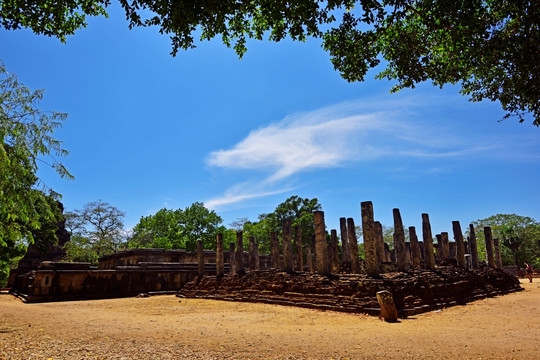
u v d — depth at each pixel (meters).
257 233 59.62
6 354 6.65
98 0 7.04
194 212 53.66
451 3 7.18
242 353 7.61
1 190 8.80
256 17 8.34
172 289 30.33
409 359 7.19
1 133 9.16
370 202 16.80
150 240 51.94
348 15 8.38
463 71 8.95
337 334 10.09
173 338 9.34
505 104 8.86
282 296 18.81
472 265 27.34
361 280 15.52
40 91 11.07
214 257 40.03
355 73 8.95
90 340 8.77
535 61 7.31
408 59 9.00
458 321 12.55
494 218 63.09
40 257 48.12
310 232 49.28
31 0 7.32
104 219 52.00
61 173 10.63
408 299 14.89
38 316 13.88
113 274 27.61
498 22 7.84
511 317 13.38
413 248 23.75
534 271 48.81
